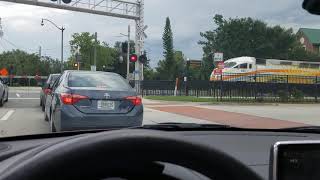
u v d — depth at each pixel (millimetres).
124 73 59750
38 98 30016
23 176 1306
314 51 97000
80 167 1370
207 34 85938
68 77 10469
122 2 39250
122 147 1385
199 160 1445
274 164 1849
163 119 17656
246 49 81562
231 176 1474
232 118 18609
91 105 9820
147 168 1438
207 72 83625
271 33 82312
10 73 58031
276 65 47188
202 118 18422
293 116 19688
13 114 17969
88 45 74500
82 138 1439
